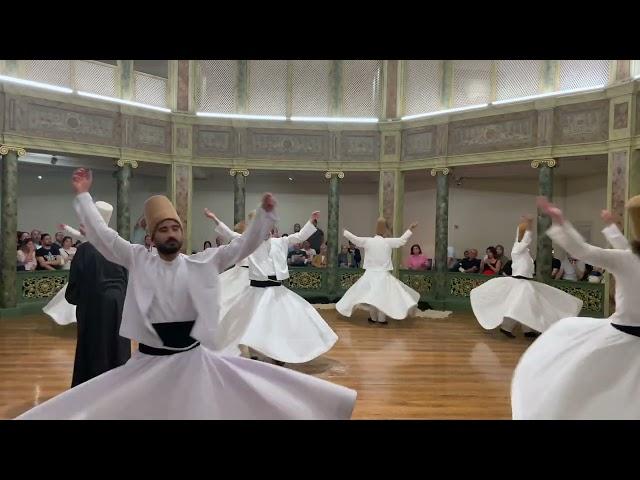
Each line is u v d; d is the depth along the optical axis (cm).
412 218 1416
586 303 905
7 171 916
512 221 1324
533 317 739
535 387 311
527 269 782
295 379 269
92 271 387
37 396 466
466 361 627
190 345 255
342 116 1168
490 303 796
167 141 1108
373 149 1160
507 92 1012
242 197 1154
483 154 1022
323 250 1225
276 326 543
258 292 563
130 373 248
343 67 1162
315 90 1168
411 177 1366
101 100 1010
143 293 252
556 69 951
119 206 1052
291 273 1173
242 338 518
